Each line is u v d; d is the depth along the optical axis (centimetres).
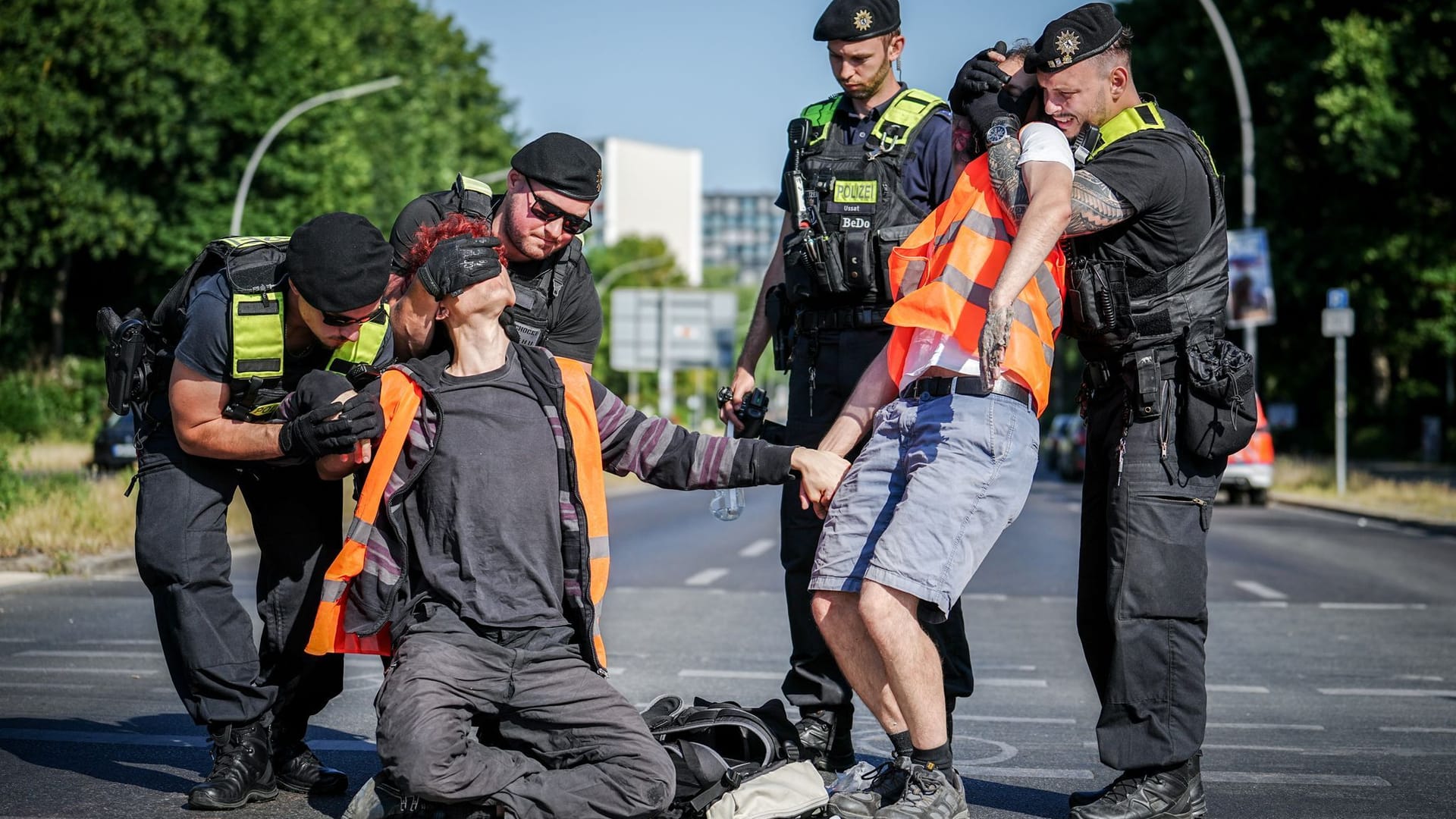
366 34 4950
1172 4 3678
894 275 421
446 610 374
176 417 412
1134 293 412
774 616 968
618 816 374
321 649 384
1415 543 1691
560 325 459
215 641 428
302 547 445
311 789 459
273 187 3947
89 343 4369
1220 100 3441
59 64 3534
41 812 427
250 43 3878
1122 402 420
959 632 464
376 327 428
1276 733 596
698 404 5125
